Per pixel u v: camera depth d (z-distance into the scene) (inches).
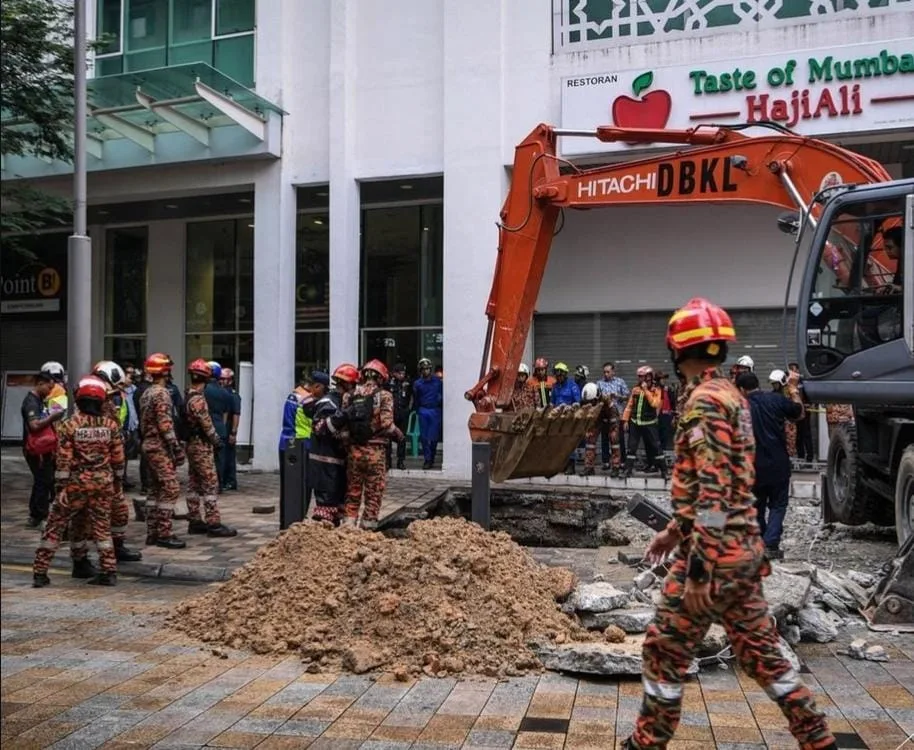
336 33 649.0
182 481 604.7
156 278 827.4
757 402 350.0
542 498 507.8
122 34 719.7
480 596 242.1
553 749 171.6
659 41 573.0
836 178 364.5
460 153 614.9
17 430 824.3
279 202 666.8
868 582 305.6
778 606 240.5
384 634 232.5
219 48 692.1
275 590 256.7
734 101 551.2
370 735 179.6
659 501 467.2
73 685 210.7
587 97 580.4
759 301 637.9
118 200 740.0
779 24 551.5
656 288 663.1
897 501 341.7
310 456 361.7
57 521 320.2
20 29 534.6
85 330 428.1
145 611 282.8
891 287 323.0
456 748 172.6
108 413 332.2
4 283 866.8
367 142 648.4
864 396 326.3
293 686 210.5
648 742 145.3
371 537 271.7
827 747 140.4
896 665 229.0
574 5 595.5
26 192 600.1
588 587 260.8
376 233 727.1
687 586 138.3
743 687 210.4
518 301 431.2
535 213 427.2
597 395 556.1
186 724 185.6
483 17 610.5
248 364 684.1
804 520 447.2
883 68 522.6
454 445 612.7
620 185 406.3
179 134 674.8
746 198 384.2
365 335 728.3
